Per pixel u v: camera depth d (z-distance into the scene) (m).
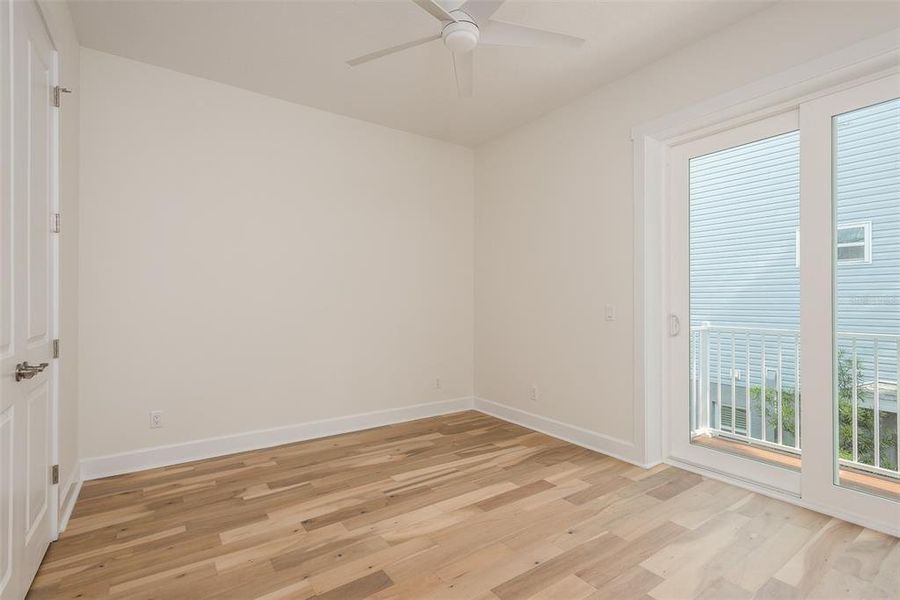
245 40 2.69
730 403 3.02
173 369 3.03
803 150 2.32
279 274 3.46
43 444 1.90
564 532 2.11
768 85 2.36
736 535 2.07
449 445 3.40
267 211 3.40
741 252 2.72
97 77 2.80
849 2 2.08
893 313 2.10
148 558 1.91
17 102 1.57
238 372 3.28
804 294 2.33
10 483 1.50
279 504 2.41
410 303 4.16
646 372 2.96
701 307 2.93
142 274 2.93
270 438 3.39
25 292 1.66
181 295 3.06
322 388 3.65
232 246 3.26
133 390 2.90
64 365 2.26
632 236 3.04
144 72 2.95
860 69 2.06
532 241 3.88
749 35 2.44
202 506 2.39
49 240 2.00
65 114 2.29
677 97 2.77
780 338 2.72
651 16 2.43
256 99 3.36
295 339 3.52
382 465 2.99
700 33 2.59
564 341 3.57
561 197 3.60
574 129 3.47
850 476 2.27
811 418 2.31
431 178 4.30
